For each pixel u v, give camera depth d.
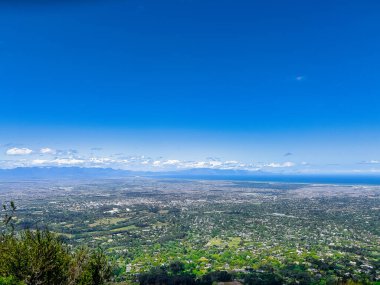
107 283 34.50
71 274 31.30
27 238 30.66
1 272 28.53
